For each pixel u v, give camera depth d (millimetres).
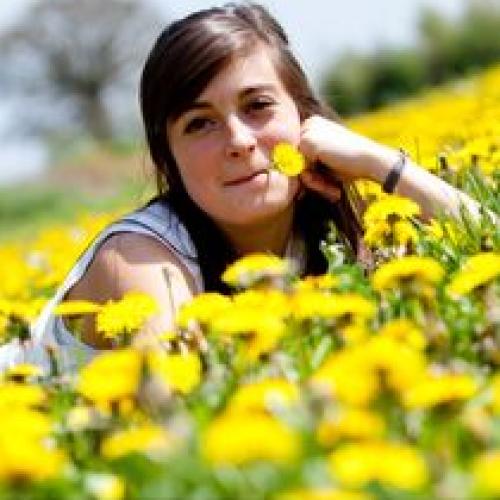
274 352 3273
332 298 3412
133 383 2959
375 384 2688
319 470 2322
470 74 33188
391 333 3209
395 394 2693
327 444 2475
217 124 4820
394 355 2695
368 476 2217
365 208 5227
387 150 5051
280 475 2381
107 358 3023
